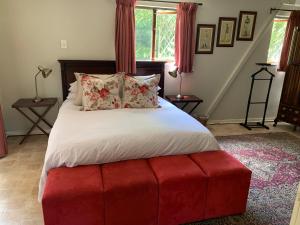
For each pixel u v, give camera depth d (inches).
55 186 66.0
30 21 129.4
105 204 67.6
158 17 149.7
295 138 154.8
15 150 124.5
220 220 80.6
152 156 84.7
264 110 178.9
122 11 133.7
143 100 120.8
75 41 137.8
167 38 155.2
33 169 106.7
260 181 103.6
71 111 110.9
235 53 167.8
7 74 134.3
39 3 128.1
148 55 154.9
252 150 134.6
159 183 71.2
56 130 88.3
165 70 158.1
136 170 75.8
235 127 173.0
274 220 80.7
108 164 79.0
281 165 118.5
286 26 172.4
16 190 91.5
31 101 132.1
